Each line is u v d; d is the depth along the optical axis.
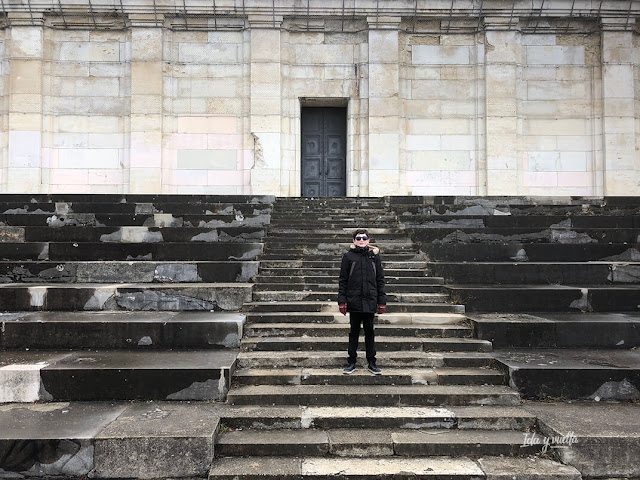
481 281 9.05
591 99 16.94
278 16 16.44
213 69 16.64
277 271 9.15
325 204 13.25
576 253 10.11
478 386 6.09
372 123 16.45
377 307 6.23
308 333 7.23
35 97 16.12
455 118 16.91
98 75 16.52
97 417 5.31
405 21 16.80
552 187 16.89
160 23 16.33
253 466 4.79
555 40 17.02
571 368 5.97
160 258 9.83
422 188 16.83
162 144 16.44
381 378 6.14
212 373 5.87
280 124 16.47
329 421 5.38
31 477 4.73
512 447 5.02
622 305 8.14
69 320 7.06
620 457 4.85
